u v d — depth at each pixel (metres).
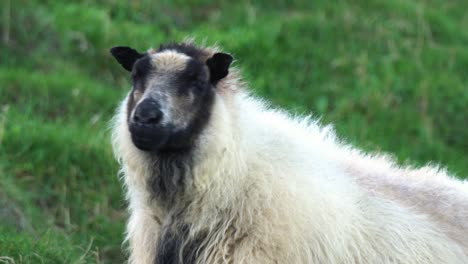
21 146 14.47
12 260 11.23
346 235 9.07
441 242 9.59
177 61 8.93
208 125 8.84
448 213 9.98
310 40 20.02
